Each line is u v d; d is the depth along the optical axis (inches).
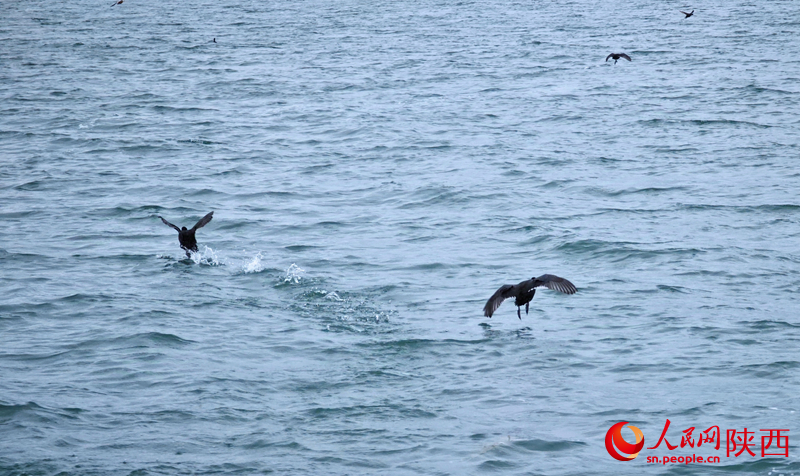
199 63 3708.2
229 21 5585.6
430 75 3314.5
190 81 3223.4
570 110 2591.0
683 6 6225.4
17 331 1061.1
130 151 2132.1
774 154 2003.0
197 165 1990.7
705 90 2881.4
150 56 3924.7
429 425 836.0
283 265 1321.4
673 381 919.7
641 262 1311.5
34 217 1583.4
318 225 1535.4
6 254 1364.4
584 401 879.7
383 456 778.8
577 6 6363.2
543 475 743.7
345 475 748.0
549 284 772.0
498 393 900.6
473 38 4507.9
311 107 2701.8
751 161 1943.9
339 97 2876.5
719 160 1961.1
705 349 997.8
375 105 2726.4
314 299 1182.9
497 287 1219.9
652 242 1402.6
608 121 2423.7
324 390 914.7
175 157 2070.6
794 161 1934.1
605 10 6033.5
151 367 961.5
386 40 4468.5
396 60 3730.3
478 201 1672.0
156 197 1721.2
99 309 1131.9
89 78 3287.4
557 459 770.2
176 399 887.1
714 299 1157.1
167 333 1051.3
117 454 778.2
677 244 1390.3
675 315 1102.4
